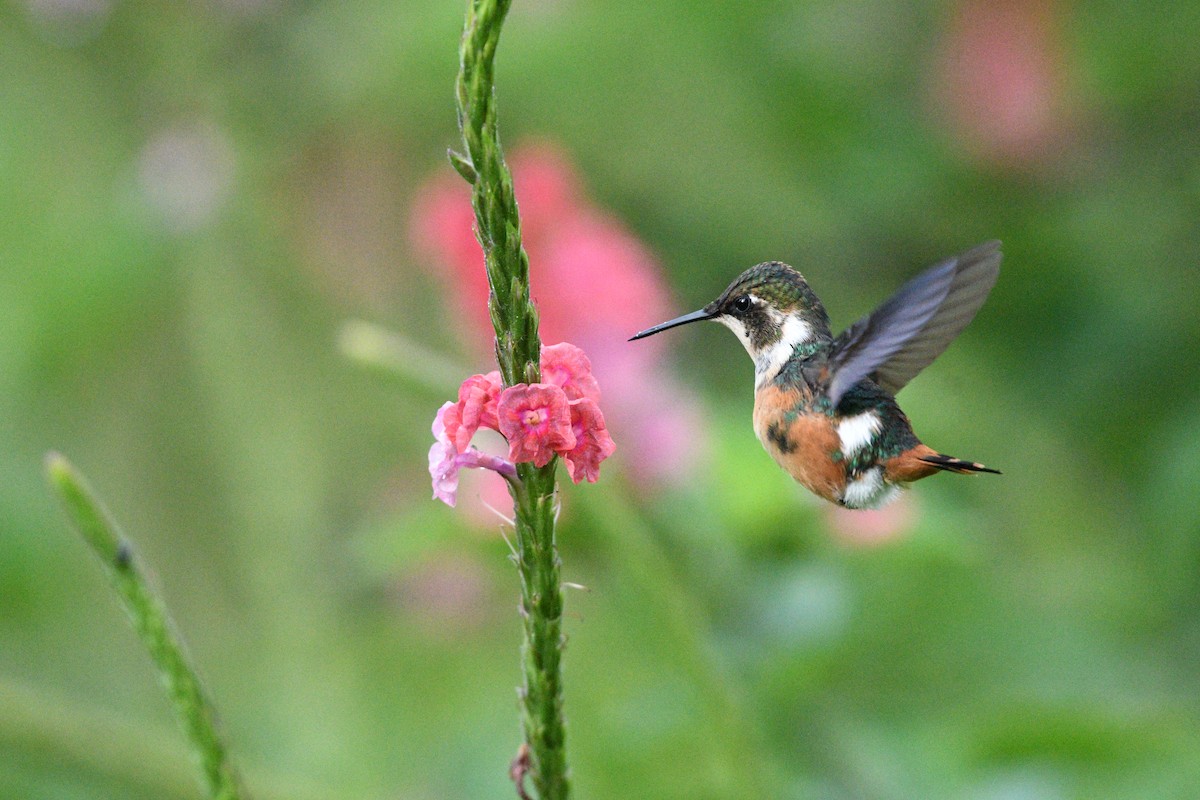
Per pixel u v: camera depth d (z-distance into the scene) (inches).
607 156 465.4
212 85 518.3
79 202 513.0
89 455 530.6
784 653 329.1
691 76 448.8
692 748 344.5
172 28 511.8
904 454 265.3
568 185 392.5
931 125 459.5
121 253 506.9
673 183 467.2
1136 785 319.6
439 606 501.0
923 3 462.0
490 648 506.9
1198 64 430.6
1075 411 420.5
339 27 488.7
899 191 457.7
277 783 306.8
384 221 522.6
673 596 306.8
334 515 508.4
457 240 401.4
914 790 332.2
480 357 406.6
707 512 339.6
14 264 502.9
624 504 327.9
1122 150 449.7
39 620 538.3
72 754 280.1
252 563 505.4
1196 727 339.3
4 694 279.7
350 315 519.8
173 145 514.6
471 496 335.9
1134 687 404.2
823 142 458.6
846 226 467.2
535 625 196.4
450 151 178.9
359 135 517.3
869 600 376.2
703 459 340.5
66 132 514.3
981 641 407.5
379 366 297.1
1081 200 442.0
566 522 306.5
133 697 547.2
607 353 363.9
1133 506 426.6
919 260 469.4
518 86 449.4
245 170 517.3
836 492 269.0
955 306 263.4
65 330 506.0
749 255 477.1
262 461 508.1
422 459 507.8
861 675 391.2
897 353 263.0
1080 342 422.3
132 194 514.3
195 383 520.1
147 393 522.0
